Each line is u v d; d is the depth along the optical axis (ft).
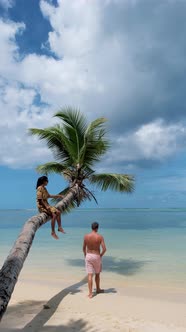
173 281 37.55
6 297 13.11
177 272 42.34
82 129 45.68
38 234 97.96
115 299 30.32
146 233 96.89
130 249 63.72
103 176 45.44
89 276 31.17
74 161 44.93
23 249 18.04
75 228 122.01
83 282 37.81
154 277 39.60
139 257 54.44
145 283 36.68
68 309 27.37
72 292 33.01
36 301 29.86
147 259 52.49
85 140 43.39
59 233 101.60
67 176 44.14
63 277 40.60
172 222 158.20
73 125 45.55
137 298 30.68
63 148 46.44
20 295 31.94
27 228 21.79
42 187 29.09
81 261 52.01
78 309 27.37
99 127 44.16
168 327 23.32
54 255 57.98
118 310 27.12
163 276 40.14
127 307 27.94
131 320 24.71
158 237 85.51
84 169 45.44
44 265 48.65
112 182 46.37
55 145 46.68
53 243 75.15
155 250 62.34
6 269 15.10
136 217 232.53
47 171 46.06
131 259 52.54
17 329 22.71
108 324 23.81
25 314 26.07
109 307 27.91
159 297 31.04
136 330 22.67
